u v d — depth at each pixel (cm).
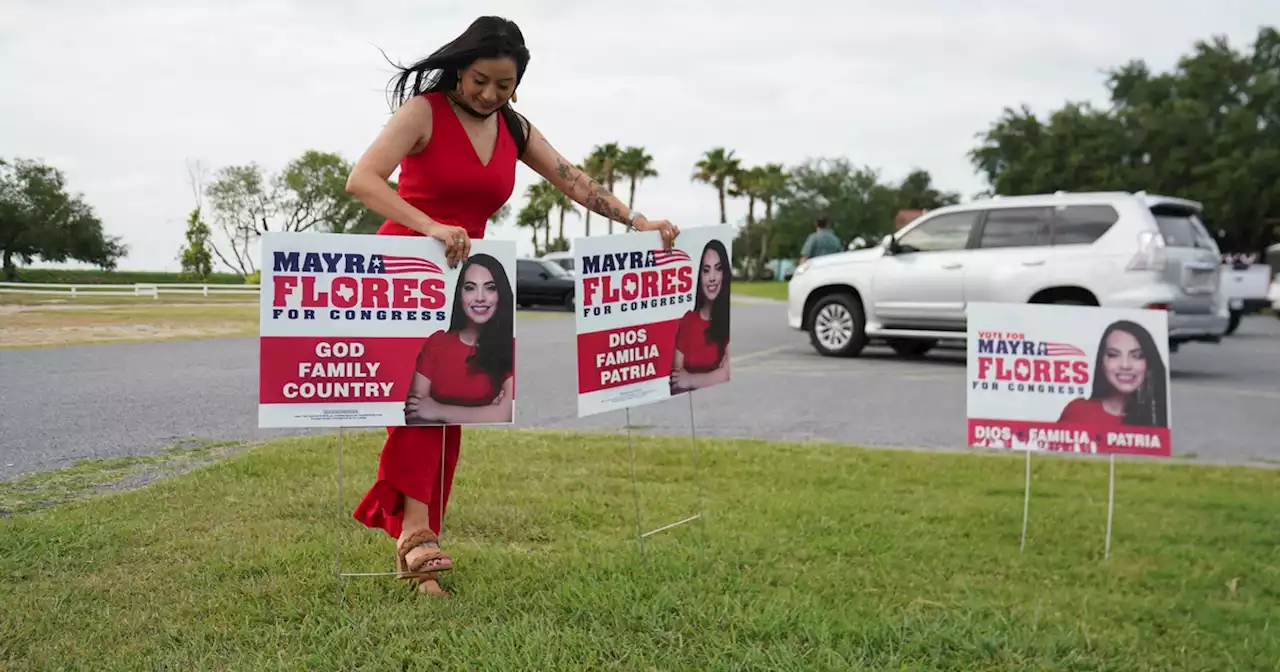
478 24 278
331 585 294
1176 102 4412
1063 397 371
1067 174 4341
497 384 293
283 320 271
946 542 362
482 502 404
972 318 376
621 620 269
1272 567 341
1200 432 637
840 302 1149
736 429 626
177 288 3256
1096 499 439
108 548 326
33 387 769
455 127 288
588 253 323
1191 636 273
